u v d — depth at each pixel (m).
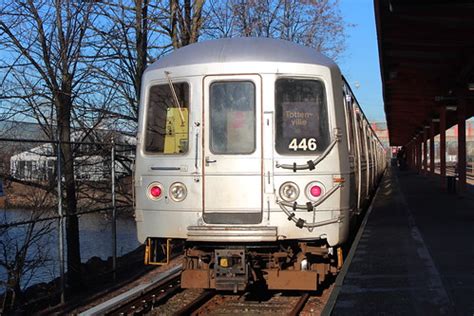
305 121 7.54
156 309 8.01
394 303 6.93
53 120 12.68
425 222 15.21
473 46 17.56
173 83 7.76
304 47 8.11
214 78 7.57
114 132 14.79
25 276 10.89
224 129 7.53
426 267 9.04
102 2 13.97
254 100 7.52
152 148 7.85
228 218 7.43
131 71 15.23
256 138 7.46
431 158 43.81
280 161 7.42
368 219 16.12
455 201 22.11
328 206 7.46
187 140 7.61
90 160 13.62
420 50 18.30
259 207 7.39
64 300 8.95
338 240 7.54
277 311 7.76
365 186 13.59
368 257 9.99
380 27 15.12
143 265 12.09
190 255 7.77
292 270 7.63
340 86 8.05
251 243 7.39
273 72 7.51
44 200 10.16
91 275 10.97
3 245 9.09
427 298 7.13
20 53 12.41
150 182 7.75
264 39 8.13
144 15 15.29
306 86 7.60
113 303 8.10
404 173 60.19
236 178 7.44
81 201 13.60
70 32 12.96
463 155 24.00
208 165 7.50
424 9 13.53
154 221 7.70
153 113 7.90
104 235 16.30
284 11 22.62
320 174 7.47
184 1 16.00
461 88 23.72
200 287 7.54
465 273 8.54
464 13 13.77
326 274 7.91
